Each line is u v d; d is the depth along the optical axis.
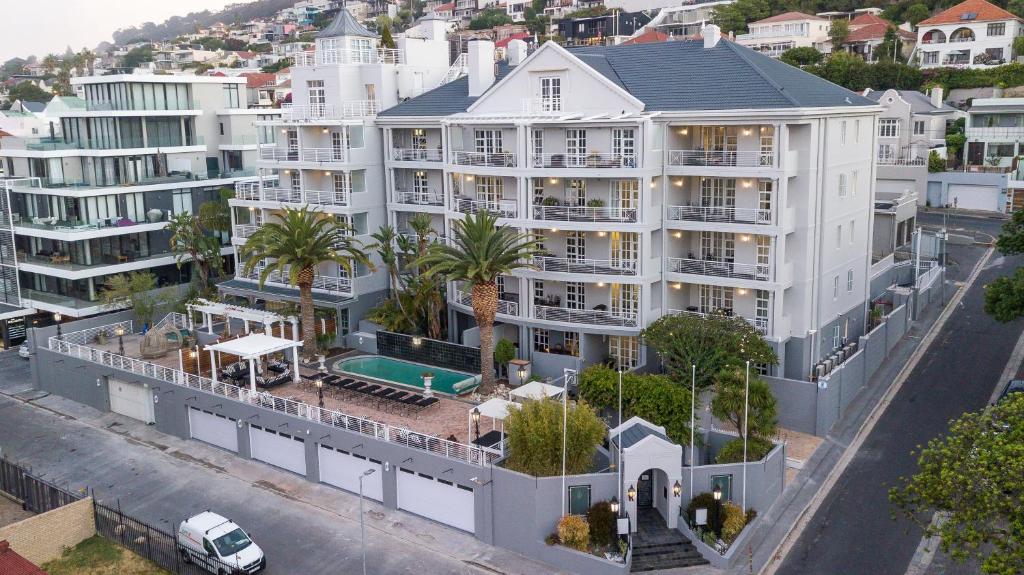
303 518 38.50
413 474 38.31
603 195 48.78
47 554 35.31
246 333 53.47
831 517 35.75
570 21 155.50
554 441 34.50
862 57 115.00
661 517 35.94
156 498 40.94
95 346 58.50
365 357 54.16
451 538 36.41
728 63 47.88
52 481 42.62
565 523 33.81
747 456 36.81
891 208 68.06
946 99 98.00
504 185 53.19
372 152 59.56
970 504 26.28
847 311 52.22
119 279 61.97
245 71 162.50
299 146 60.06
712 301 48.91
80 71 195.25
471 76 56.59
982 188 84.44
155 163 71.69
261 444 44.62
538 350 52.00
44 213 69.50
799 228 45.47
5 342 67.88
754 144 46.12
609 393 39.56
